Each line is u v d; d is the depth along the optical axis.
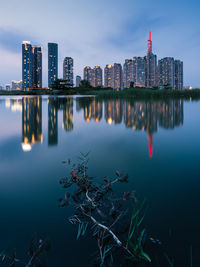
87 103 11.87
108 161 1.84
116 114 6.04
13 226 0.97
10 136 2.99
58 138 2.84
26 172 1.60
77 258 0.80
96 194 1.28
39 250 0.83
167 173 1.55
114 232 0.94
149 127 3.74
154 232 0.92
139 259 0.79
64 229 0.96
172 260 0.77
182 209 1.08
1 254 0.82
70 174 1.56
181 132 3.21
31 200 1.20
